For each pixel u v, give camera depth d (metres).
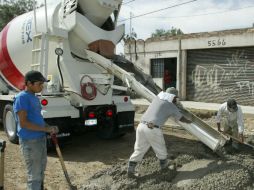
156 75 16.42
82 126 6.40
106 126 6.92
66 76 6.36
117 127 6.79
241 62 13.10
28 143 3.62
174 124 8.26
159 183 4.36
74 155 6.14
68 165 5.54
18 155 5.97
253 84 12.78
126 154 6.19
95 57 6.35
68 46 6.34
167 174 4.53
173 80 16.23
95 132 7.27
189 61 14.90
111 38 6.48
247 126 8.43
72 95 6.36
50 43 6.42
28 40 6.65
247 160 4.77
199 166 4.68
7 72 7.20
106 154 6.19
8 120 6.88
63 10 6.29
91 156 6.07
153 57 16.19
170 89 4.67
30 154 3.64
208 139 4.98
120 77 6.10
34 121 3.65
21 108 3.54
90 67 6.53
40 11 6.66
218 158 4.93
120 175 4.64
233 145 5.20
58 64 6.37
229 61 13.48
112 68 6.19
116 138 7.29
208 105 12.70
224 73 13.69
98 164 5.60
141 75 6.25
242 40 12.78
